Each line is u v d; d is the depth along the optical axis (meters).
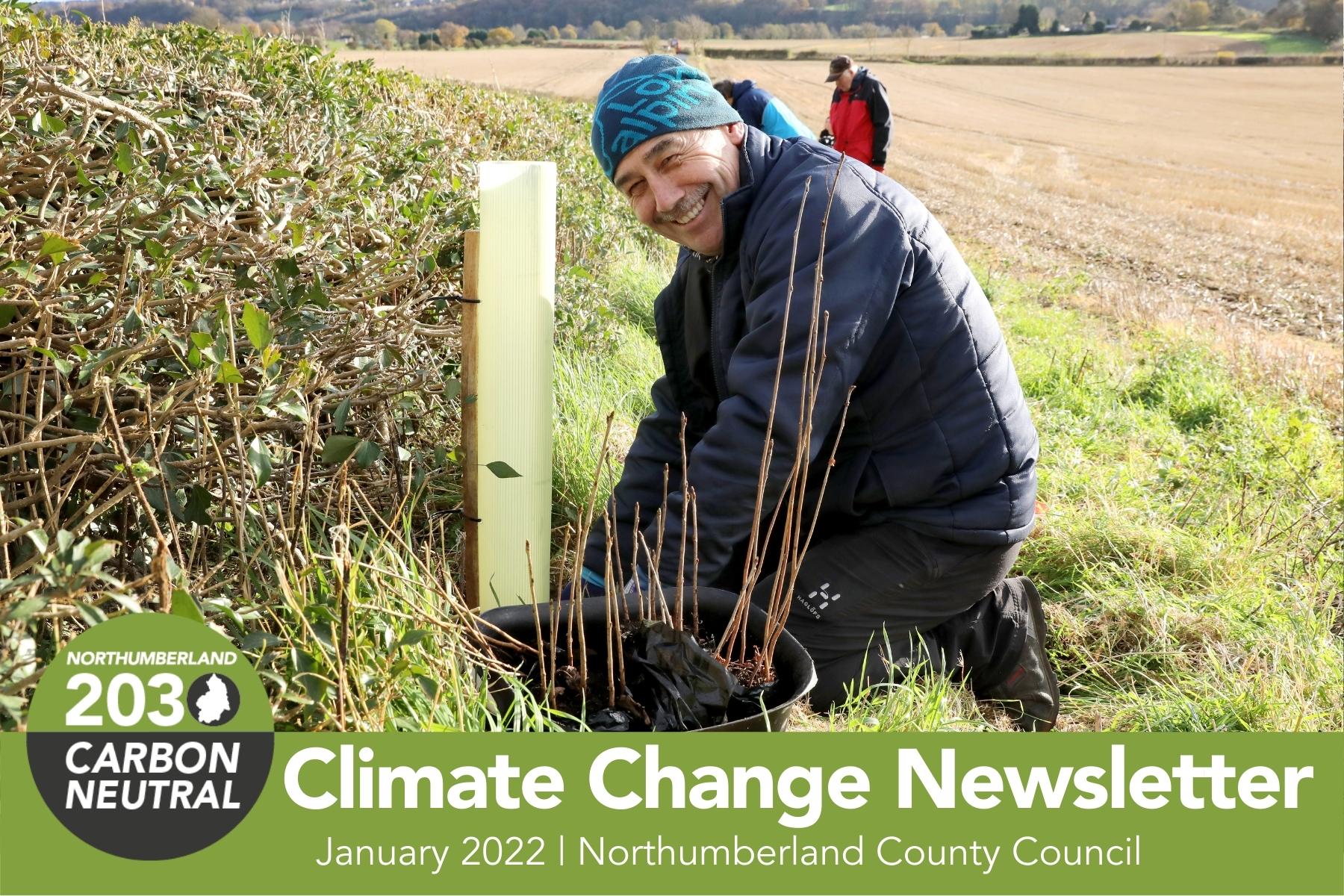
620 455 3.61
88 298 2.05
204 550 2.15
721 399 2.66
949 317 2.38
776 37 101.31
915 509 2.52
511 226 2.28
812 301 2.22
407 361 2.61
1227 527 3.85
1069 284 10.71
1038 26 101.56
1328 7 77.25
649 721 1.88
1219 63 74.56
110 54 3.80
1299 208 23.11
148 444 2.05
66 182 2.20
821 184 2.29
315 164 3.03
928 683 2.47
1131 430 5.16
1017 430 2.50
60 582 1.42
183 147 2.52
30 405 2.05
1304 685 2.80
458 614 1.96
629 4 93.81
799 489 2.46
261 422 2.15
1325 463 4.66
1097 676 3.11
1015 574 3.60
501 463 2.28
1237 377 6.62
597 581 2.56
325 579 1.97
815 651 2.60
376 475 2.73
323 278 2.53
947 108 51.81
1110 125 46.03
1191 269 14.29
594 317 4.61
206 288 2.17
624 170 2.37
